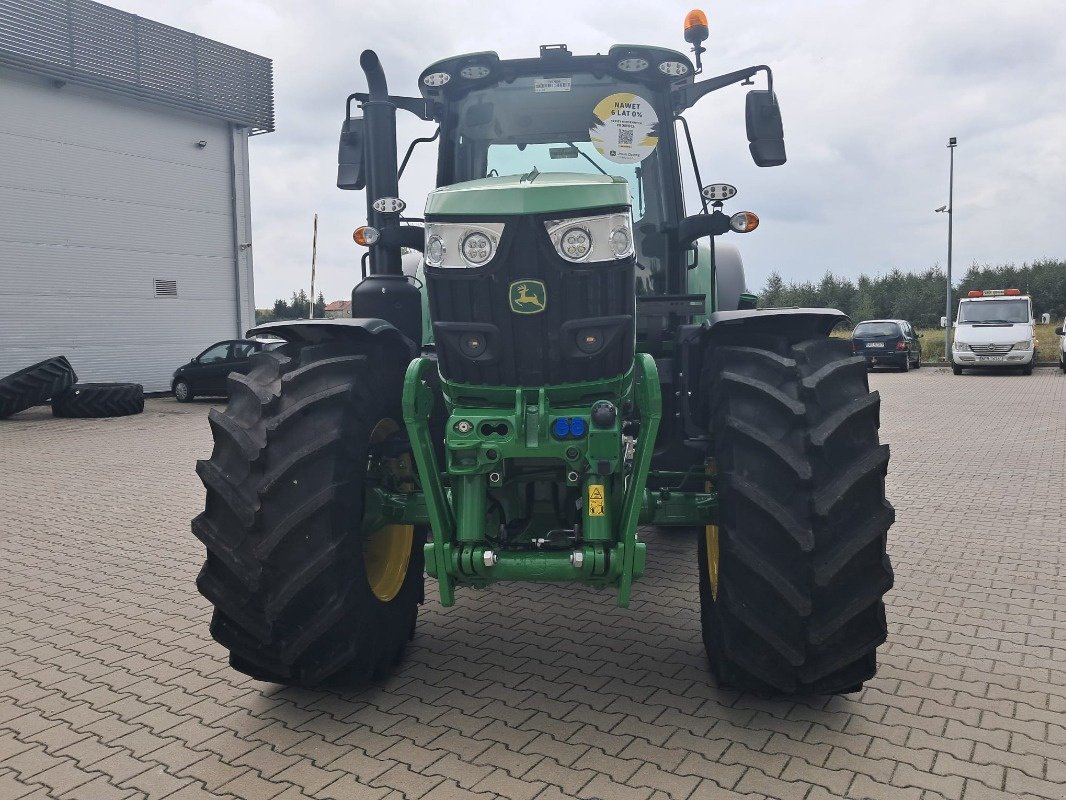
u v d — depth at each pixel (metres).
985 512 6.85
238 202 24.55
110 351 21.47
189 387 19.39
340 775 2.92
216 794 2.83
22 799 2.81
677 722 3.25
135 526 6.98
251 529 3.15
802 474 3.01
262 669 3.37
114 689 3.70
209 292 23.97
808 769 2.89
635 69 4.29
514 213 3.12
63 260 20.39
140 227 22.05
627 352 3.32
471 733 3.20
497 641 4.18
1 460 10.66
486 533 3.38
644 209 4.49
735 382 3.22
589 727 3.23
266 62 24.61
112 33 20.80
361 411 3.34
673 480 4.20
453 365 3.34
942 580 5.06
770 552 3.07
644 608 4.66
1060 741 3.07
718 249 6.70
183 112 22.86
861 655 3.12
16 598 5.05
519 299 3.18
